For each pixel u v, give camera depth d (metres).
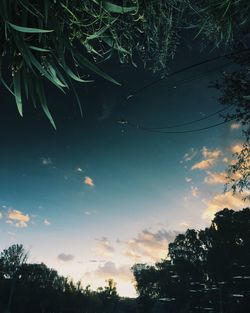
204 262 107.25
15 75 1.93
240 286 96.00
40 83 1.98
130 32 2.33
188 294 108.12
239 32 3.00
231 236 100.38
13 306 129.00
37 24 1.98
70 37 2.07
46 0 1.90
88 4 2.02
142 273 136.12
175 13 2.42
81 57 1.95
